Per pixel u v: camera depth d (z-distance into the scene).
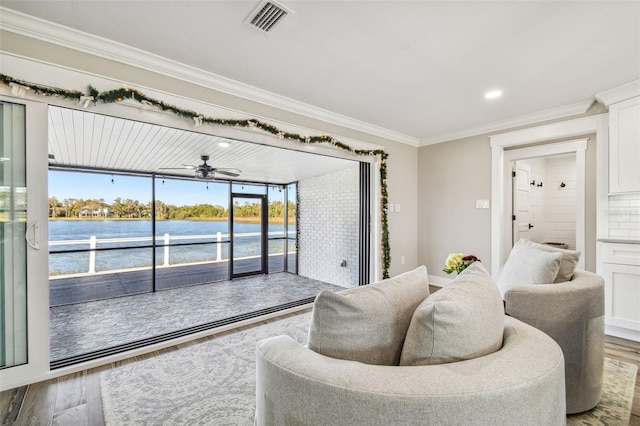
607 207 3.11
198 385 1.98
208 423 1.61
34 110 1.95
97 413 1.69
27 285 1.96
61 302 4.16
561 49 2.21
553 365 0.83
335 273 5.45
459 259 2.27
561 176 5.73
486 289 1.05
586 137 3.41
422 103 3.29
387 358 0.99
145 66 2.36
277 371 0.90
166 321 3.34
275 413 0.91
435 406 0.69
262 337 2.76
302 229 6.36
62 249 5.19
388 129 4.26
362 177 4.38
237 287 5.11
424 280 1.29
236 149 3.89
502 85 2.83
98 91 2.15
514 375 0.75
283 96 3.10
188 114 2.54
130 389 1.93
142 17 1.88
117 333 3.00
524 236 4.58
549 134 3.55
